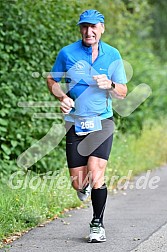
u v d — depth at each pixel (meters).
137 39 38.19
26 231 14.31
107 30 27.61
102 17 13.30
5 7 19.50
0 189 16.48
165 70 38.47
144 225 14.87
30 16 19.95
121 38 30.95
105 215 16.16
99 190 13.23
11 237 13.74
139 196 19.03
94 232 13.25
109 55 13.43
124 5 28.33
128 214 16.25
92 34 13.18
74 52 13.44
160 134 29.75
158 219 15.55
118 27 28.27
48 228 14.63
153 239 13.50
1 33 19.09
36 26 19.91
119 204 17.73
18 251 12.63
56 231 14.32
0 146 19.33
